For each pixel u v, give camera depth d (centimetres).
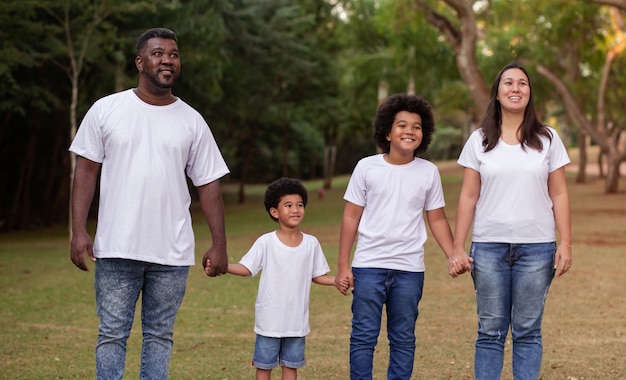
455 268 470
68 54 1783
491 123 470
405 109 494
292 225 491
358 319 495
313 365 630
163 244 426
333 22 3969
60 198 2647
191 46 2267
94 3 1741
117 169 425
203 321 853
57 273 1280
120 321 426
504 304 466
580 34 2681
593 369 605
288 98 3812
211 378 588
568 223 462
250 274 488
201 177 447
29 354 677
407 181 495
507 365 624
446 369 612
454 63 2984
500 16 2727
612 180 3281
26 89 2028
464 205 477
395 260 489
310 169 6209
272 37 2898
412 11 2039
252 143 4138
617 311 887
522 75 463
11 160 2797
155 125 429
